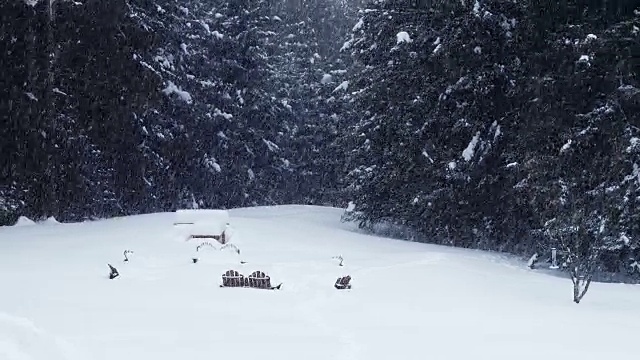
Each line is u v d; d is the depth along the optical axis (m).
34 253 13.19
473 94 22.28
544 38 20.23
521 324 8.52
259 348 6.65
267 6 43.59
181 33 34.47
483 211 22.81
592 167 17.55
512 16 22.03
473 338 7.55
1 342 6.23
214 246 14.08
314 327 7.75
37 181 22.47
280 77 49.56
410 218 24.78
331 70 52.34
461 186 22.25
